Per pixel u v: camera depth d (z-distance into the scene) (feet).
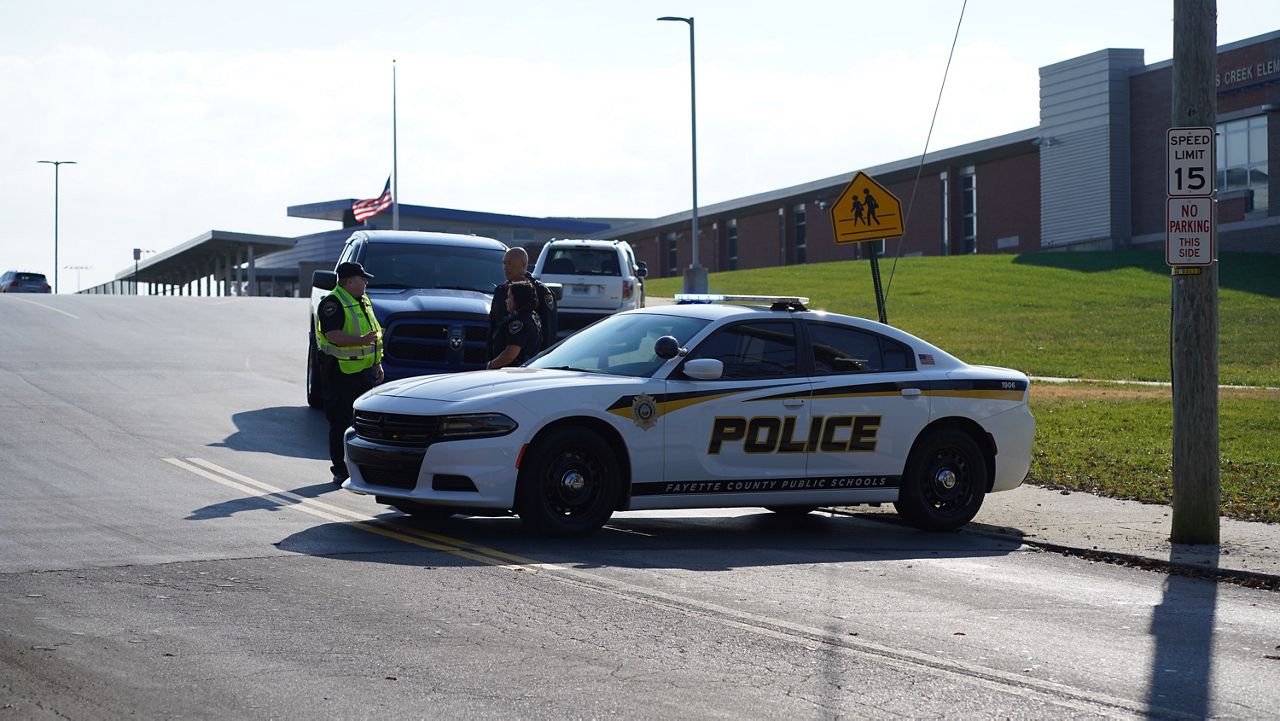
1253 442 50.83
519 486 31.01
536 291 41.42
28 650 19.98
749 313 34.42
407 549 29.14
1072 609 25.62
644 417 32.01
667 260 271.69
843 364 35.09
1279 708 19.03
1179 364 33.22
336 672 19.29
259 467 41.63
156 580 25.07
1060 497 41.47
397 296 50.60
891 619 24.06
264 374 68.28
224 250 261.24
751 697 18.70
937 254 207.82
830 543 33.42
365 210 206.39
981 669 20.63
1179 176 33.12
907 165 206.59
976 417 36.42
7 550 27.66
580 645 21.27
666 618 23.40
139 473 39.37
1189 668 21.18
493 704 17.97
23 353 69.97
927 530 35.88
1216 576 29.78
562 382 31.83
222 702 17.74
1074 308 127.95
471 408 30.71
